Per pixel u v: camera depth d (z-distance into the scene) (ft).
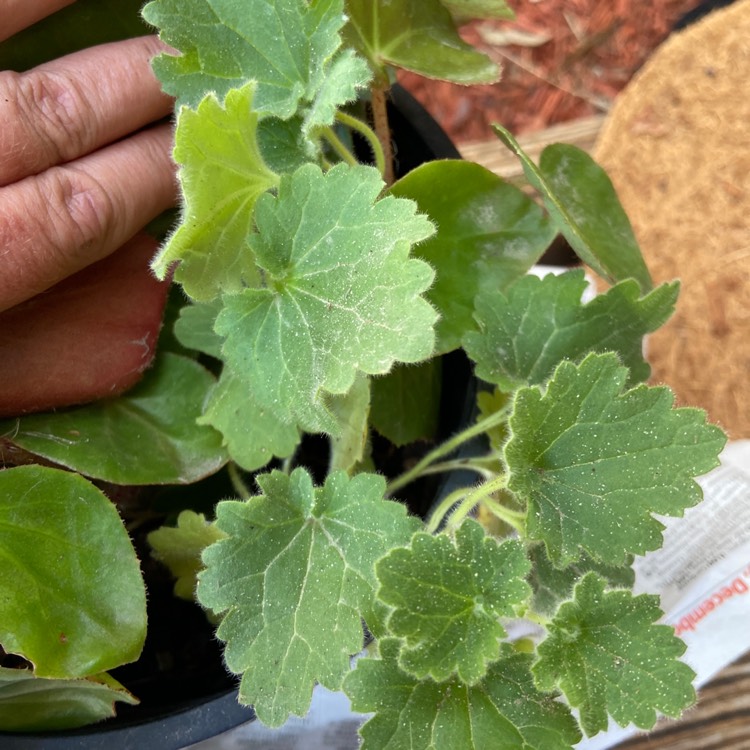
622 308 0.62
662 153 1.22
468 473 0.66
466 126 1.48
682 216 1.18
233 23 0.58
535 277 0.63
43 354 0.66
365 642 0.60
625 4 1.57
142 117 0.67
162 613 0.76
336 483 0.58
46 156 0.63
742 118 1.21
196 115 0.49
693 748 0.88
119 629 0.58
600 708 0.50
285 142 0.60
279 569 0.56
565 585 0.60
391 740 0.50
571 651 0.51
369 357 0.48
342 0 0.56
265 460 0.66
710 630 0.75
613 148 1.23
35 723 0.62
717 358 1.10
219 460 0.70
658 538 0.52
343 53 0.55
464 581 0.51
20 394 0.65
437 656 0.49
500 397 0.70
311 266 0.53
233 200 0.54
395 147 0.80
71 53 0.68
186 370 0.74
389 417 0.70
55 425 0.67
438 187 0.63
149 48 0.67
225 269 0.56
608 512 0.53
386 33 0.65
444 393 0.78
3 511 0.58
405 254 0.49
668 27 1.55
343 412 0.63
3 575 0.56
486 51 1.55
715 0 1.52
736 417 1.06
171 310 0.78
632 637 0.52
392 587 0.49
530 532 0.52
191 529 0.65
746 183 1.18
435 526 0.59
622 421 0.53
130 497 0.76
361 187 0.52
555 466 0.54
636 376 0.64
